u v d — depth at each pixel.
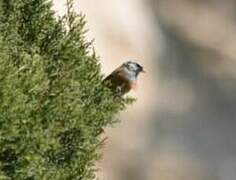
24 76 6.96
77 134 7.79
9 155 6.68
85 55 8.56
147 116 25.45
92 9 25.89
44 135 6.84
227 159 26.08
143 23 27.70
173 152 25.19
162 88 26.72
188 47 29.02
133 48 26.66
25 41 8.33
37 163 6.76
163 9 29.34
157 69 27.08
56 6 22.52
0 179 6.39
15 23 8.20
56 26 8.48
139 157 24.25
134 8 27.64
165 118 25.92
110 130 24.06
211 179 25.41
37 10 8.41
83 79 8.29
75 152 7.79
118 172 23.50
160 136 25.30
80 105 7.72
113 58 25.78
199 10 30.64
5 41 7.69
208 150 26.02
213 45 29.88
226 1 31.44
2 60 6.77
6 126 6.55
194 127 26.41
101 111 8.27
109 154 23.59
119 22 26.62
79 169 7.80
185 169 25.02
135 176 23.86
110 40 26.03
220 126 26.97
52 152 7.47
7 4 8.23
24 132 6.68
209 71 28.72
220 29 30.58
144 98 25.84
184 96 27.08
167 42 28.30
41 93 7.21
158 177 24.36
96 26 25.75
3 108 6.57
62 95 7.57
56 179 7.19
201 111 27.05
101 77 8.50
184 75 27.83
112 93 9.17
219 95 28.00
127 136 24.38
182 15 29.92
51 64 8.16
